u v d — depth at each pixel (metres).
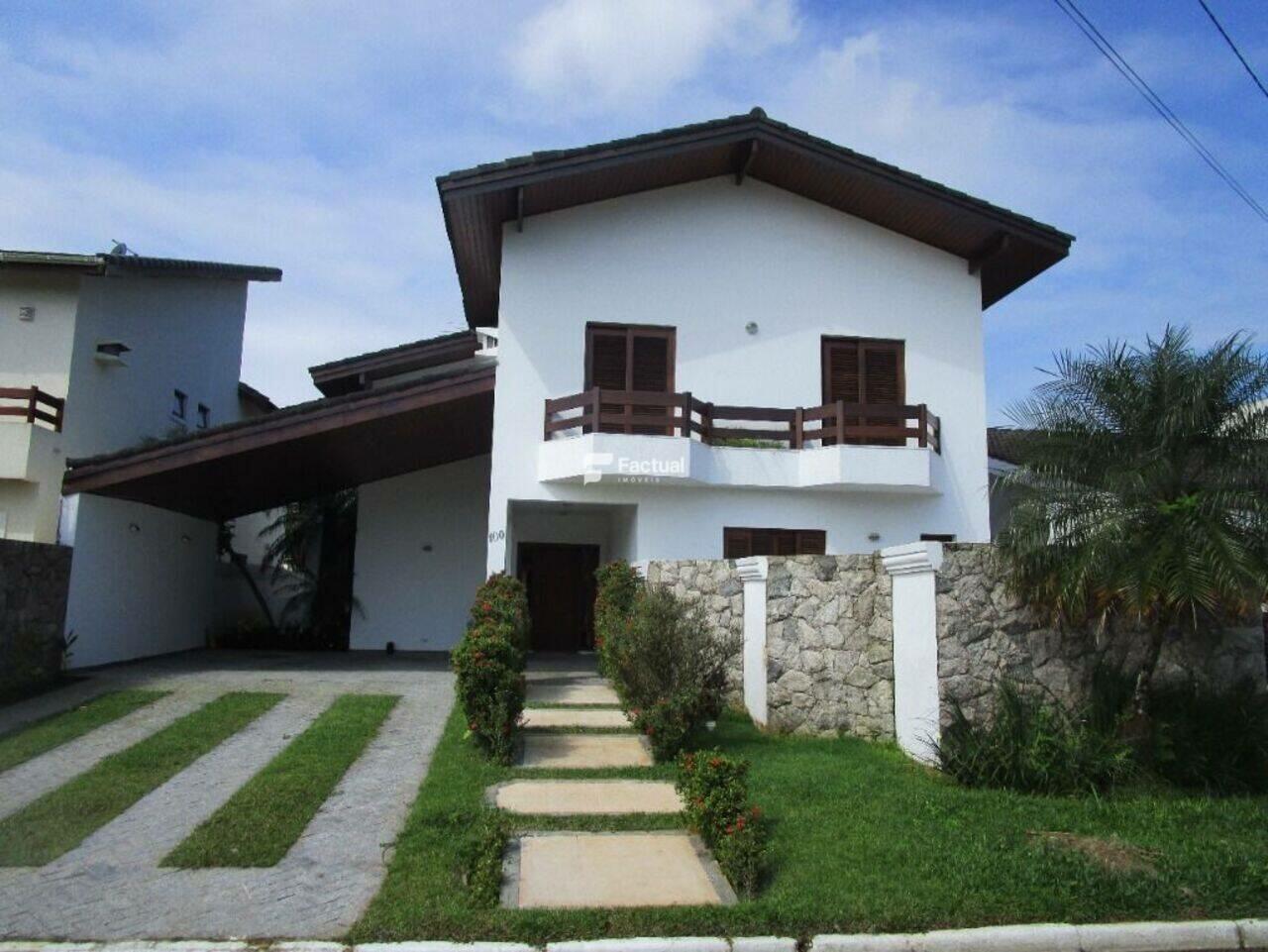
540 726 9.29
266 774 7.55
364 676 12.74
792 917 4.97
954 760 7.44
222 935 4.83
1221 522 7.39
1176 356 7.96
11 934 4.81
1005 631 8.17
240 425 13.04
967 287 15.05
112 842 6.16
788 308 14.66
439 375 13.48
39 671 11.46
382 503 18.41
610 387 14.12
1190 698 7.90
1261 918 5.13
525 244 14.15
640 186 14.39
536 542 17.66
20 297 14.21
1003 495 9.17
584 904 5.18
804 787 7.16
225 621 20.81
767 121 13.41
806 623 9.34
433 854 5.84
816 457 13.81
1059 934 4.93
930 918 5.00
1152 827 6.42
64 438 13.91
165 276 17.44
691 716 8.32
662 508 13.87
